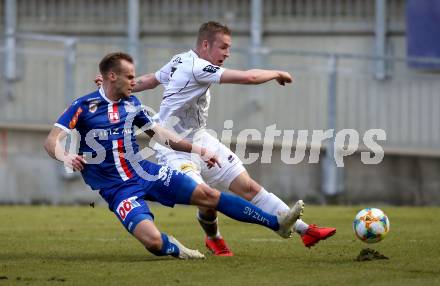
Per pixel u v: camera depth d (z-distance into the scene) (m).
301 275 18.19
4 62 44.00
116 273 18.62
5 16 47.19
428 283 17.08
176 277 18.05
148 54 45.88
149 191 20.69
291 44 45.66
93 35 47.53
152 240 19.80
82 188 42.25
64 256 21.88
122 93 20.75
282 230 20.61
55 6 47.72
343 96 42.16
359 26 44.75
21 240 25.72
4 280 17.81
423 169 40.88
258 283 17.25
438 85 41.28
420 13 42.28
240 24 46.28
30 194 42.50
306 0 45.62
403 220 31.94
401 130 41.75
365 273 18.36
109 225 30.61
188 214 36.00
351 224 30.41
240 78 21.22
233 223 31.00
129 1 46.75
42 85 43.69
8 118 43.69
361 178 41.19
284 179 41.38
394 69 42.66
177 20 47.09
